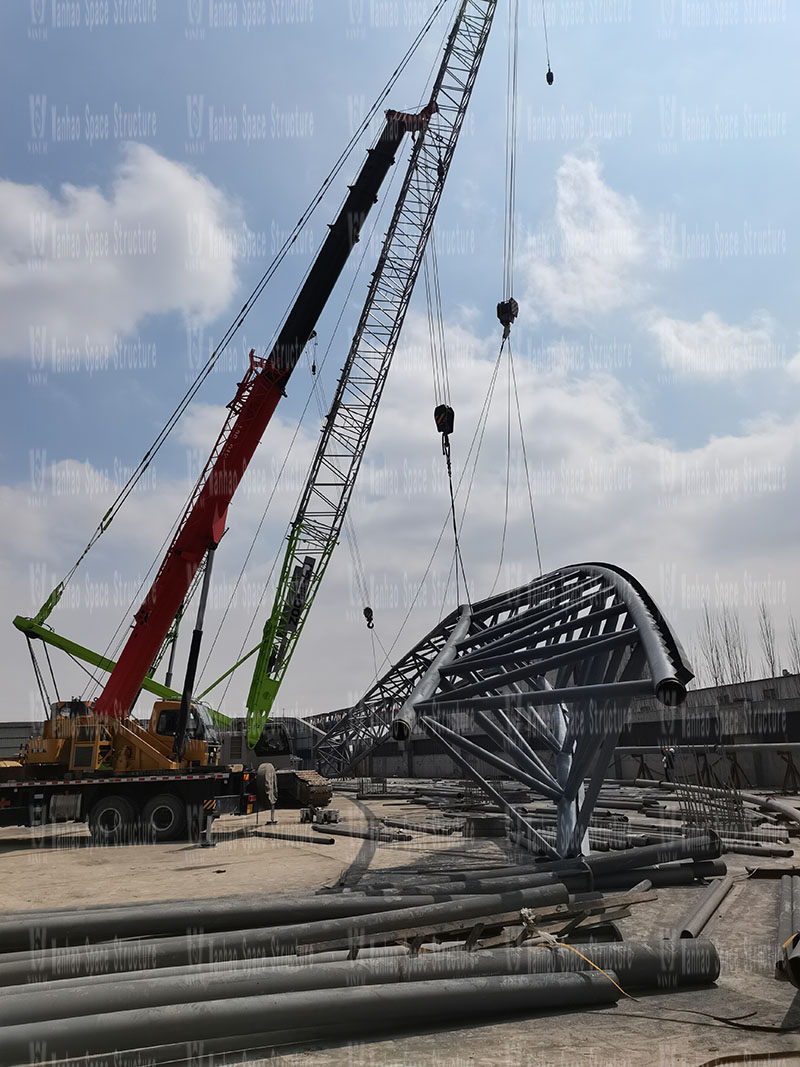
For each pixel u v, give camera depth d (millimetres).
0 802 19672
